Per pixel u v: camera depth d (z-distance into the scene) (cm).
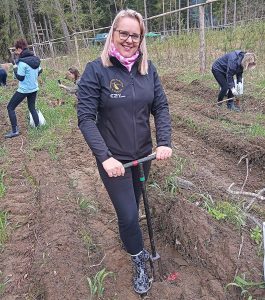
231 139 587
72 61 1975
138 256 289
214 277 303
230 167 543
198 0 2841
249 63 693
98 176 517
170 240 355
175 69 1250
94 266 327
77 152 604
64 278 304
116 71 258
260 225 347
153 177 453
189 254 331
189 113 752
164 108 287
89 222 402
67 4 3425
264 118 683
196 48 1385
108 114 265
